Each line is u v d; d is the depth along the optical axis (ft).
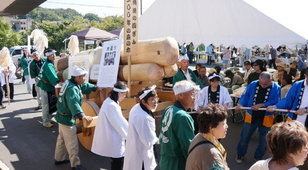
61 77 22.75
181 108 9.39
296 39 17.31
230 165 16.33
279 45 18.02
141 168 11.20
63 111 14.76
